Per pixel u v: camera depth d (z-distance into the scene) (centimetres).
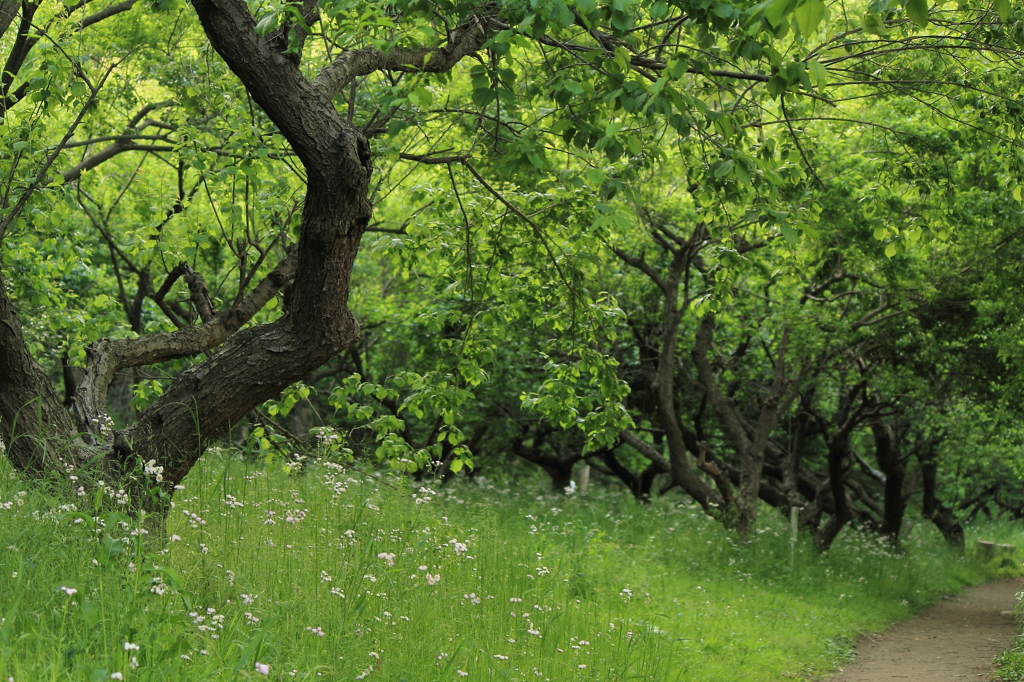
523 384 2011
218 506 677
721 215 971
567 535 1284
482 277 1019
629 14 542
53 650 389
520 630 720
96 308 1193
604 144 579
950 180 973
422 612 636
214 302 982
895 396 1853
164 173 1038
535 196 902
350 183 604
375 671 524
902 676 1002
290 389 960
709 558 1552
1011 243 1455
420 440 2169
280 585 571
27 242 1164
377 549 716
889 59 1047
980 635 1405
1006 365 1583
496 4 661
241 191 981
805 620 1266
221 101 1070
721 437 2516
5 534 476
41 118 953
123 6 988
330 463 871
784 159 838
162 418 635
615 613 936
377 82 1155
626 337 2033
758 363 2144
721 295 991
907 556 2138
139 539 493
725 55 757
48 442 598
